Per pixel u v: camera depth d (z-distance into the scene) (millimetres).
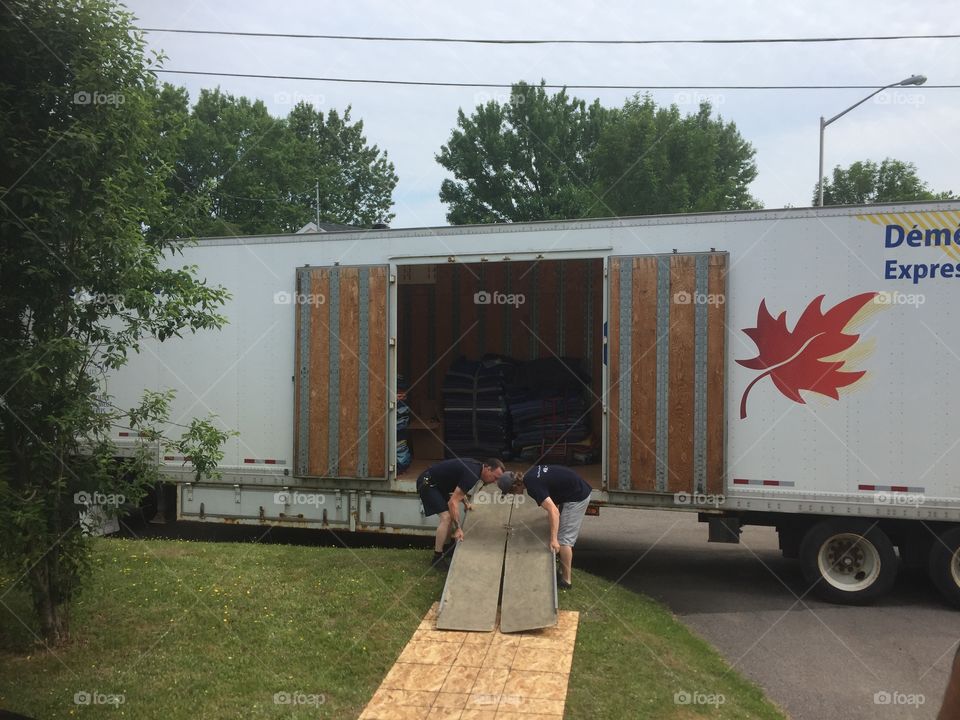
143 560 7383
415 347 11484
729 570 8617
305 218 30531
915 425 6938
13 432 5160
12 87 4848
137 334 5598
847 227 7070
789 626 6723
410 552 7758
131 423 5629
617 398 7555
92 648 5531
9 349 4965
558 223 7816
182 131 5863
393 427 8234
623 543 9992
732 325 7336
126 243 5242
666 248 7504
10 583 5914
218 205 28953
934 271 6895
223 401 8852
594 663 5395
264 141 29969
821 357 7137
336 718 4609
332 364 8398
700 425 7305
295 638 5688
